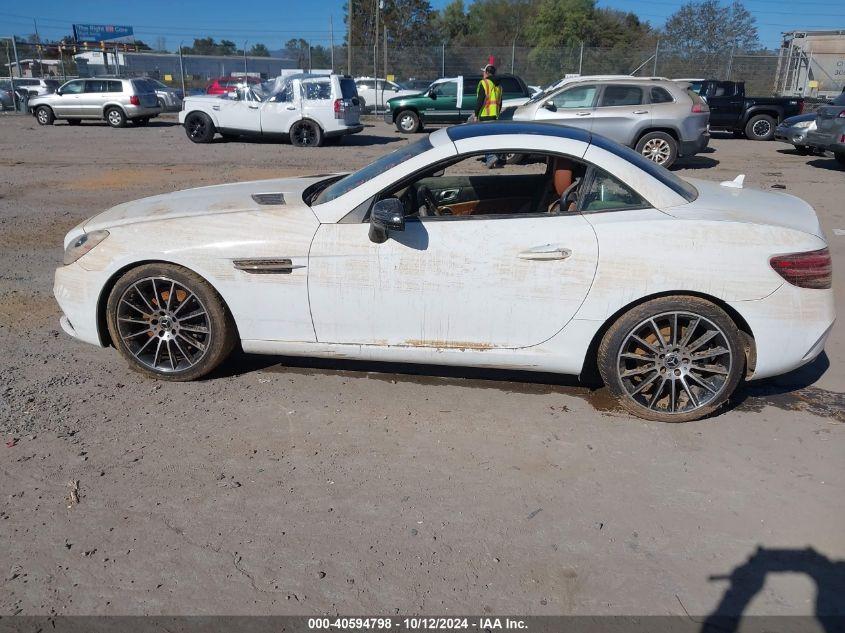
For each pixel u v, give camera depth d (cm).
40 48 4350
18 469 310
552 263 340
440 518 281
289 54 4819
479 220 350
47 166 1269
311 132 1667
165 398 378
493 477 310
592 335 350
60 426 346
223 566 254
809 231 346
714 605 238
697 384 356
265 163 1333
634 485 305
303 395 384
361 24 4984
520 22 6141
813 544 268
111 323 389
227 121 1692
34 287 571
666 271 335
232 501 290
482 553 262
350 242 354
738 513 286
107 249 379
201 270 367
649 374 355
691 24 4081
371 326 365
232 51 5850
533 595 242
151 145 1653
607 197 353
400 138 1914
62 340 459
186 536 269
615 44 5225
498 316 352
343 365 423
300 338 375
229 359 432
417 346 365
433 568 254
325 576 249
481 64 3094
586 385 402
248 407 370
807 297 339
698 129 1284
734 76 3023
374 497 294
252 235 364
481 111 1244
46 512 282
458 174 391
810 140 1352
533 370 365
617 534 273
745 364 358
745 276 333
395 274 351
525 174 399
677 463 322
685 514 285
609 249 338
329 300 362
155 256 370
